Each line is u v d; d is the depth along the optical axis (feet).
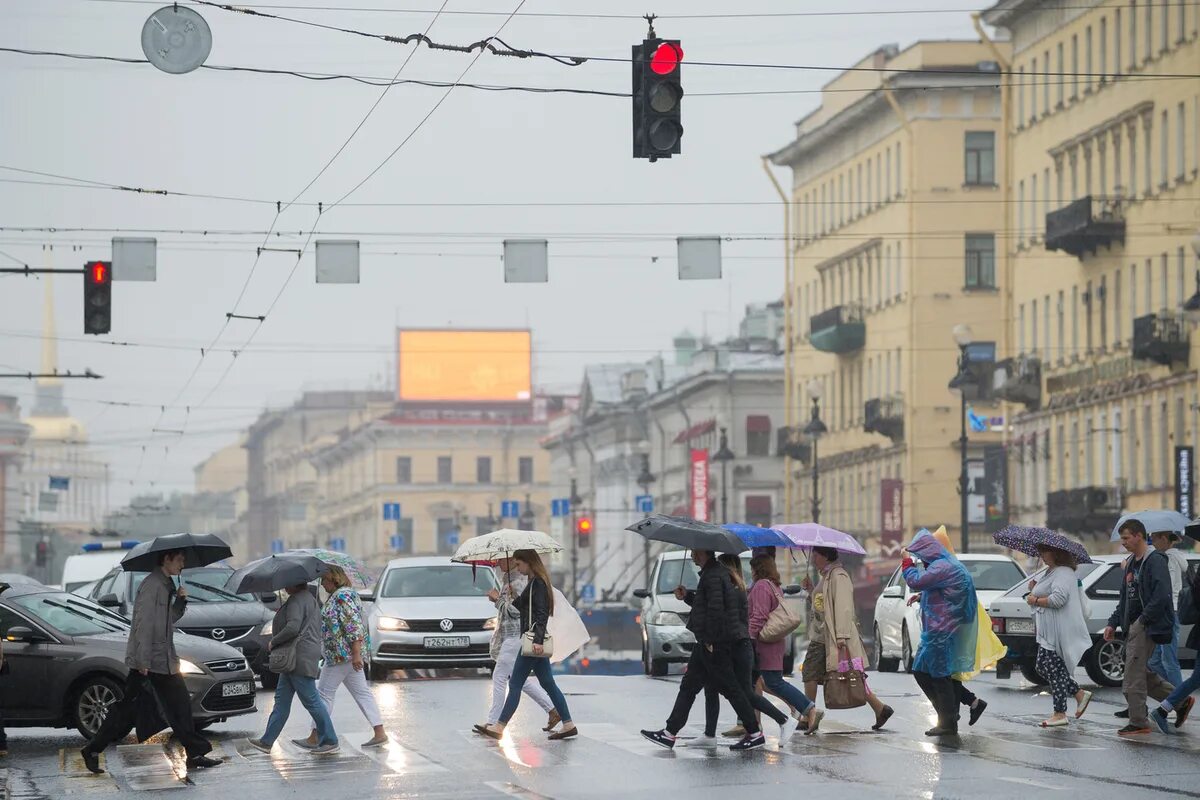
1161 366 485.15
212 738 178.29
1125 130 508.53
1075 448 538.88
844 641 164.86
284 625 160.15
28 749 175.32
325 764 152.35
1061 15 549.95
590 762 148.77
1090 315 531.91
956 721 161.48
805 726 165.17
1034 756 146.72
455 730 175.63
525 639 164.66
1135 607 163.12
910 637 248.93
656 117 163.22
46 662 174.09
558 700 167.02
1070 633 169.68
